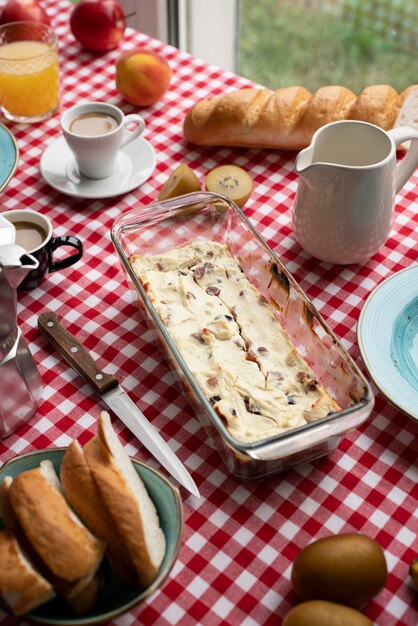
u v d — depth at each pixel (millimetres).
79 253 1222
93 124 1378
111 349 1145
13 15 1619
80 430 1042
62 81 1647
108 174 1400
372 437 1029
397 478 988
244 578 893
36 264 868
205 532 935
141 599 785
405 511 955
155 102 1583
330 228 1173
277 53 2258
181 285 1126
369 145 1193
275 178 1430
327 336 1003
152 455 1013
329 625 764
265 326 1080
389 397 1006
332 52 2188
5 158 1352
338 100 1425
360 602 822
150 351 1141
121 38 1701
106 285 1239
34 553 785
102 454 846
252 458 869
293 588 878
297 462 972
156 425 1049
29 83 1479
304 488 978
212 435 961
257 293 1124
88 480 819
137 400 1079
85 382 1099
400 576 893
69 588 777
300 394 996
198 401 946
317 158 1221
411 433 1034
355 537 837
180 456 1013
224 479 987
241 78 1656
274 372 1020
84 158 1349
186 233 1226
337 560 808
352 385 957
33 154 1483
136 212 1168
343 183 1110
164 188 1360
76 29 1666
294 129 1426
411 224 1338
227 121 1428
